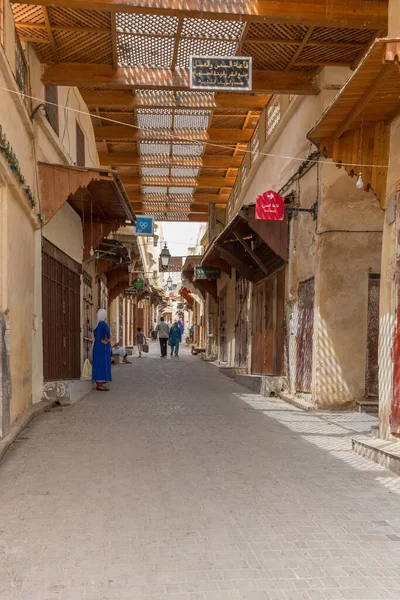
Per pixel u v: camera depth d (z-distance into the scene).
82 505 3.87
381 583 2.78
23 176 6.61
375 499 4.08
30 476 4.57
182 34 7.19
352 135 5.77
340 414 7.88
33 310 7.61
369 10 6.65
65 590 2.67
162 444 5.80
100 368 10.62
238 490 4.25
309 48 7.56
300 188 9.38
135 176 18.17
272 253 10.95
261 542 3.26
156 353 27.92
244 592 2.67
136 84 8.07
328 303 8.20
